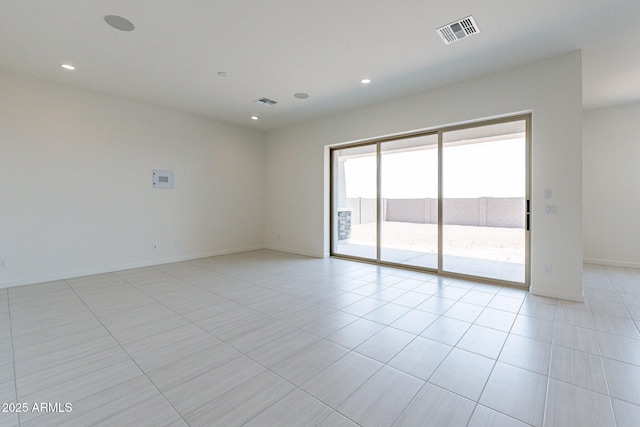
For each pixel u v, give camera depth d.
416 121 4.50
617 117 4.99
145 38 3.02
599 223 5.16
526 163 3.74
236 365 2.07
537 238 3.48
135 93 4.58
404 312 3.02
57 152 4.21
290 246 6.57
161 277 4.42
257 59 3.48
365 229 5.61
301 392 1.78
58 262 4.25
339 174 6.02
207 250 6.01
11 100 3.84
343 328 2.66
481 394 1.75
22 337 2.48
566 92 3.28
